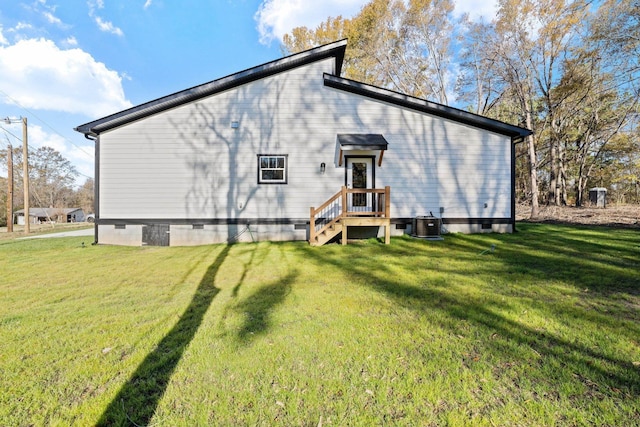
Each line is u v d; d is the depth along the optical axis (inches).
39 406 71.6
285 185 368.2
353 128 373.4
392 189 374.3
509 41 645.9
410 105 374.0
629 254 239.8
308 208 368.8
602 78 534.9
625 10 444.1
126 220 361.1
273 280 187.0
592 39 505.4
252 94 369.7
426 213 374.9
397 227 373.4
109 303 145.7
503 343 99.3
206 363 89.0
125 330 113.6
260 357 92.0
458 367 85.4
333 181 369.4
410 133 375.6
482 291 156.6
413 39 823.7
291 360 90.2
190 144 365.4
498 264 216.8
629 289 155.4
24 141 627.8
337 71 436.5
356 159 374.0
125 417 67.5
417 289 162.2
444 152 377.1
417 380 79.5
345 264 229.8
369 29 798.5
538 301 139.3
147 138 363.3
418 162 375.6
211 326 116.3
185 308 137.6
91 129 355.3
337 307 136.3
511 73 653.3
